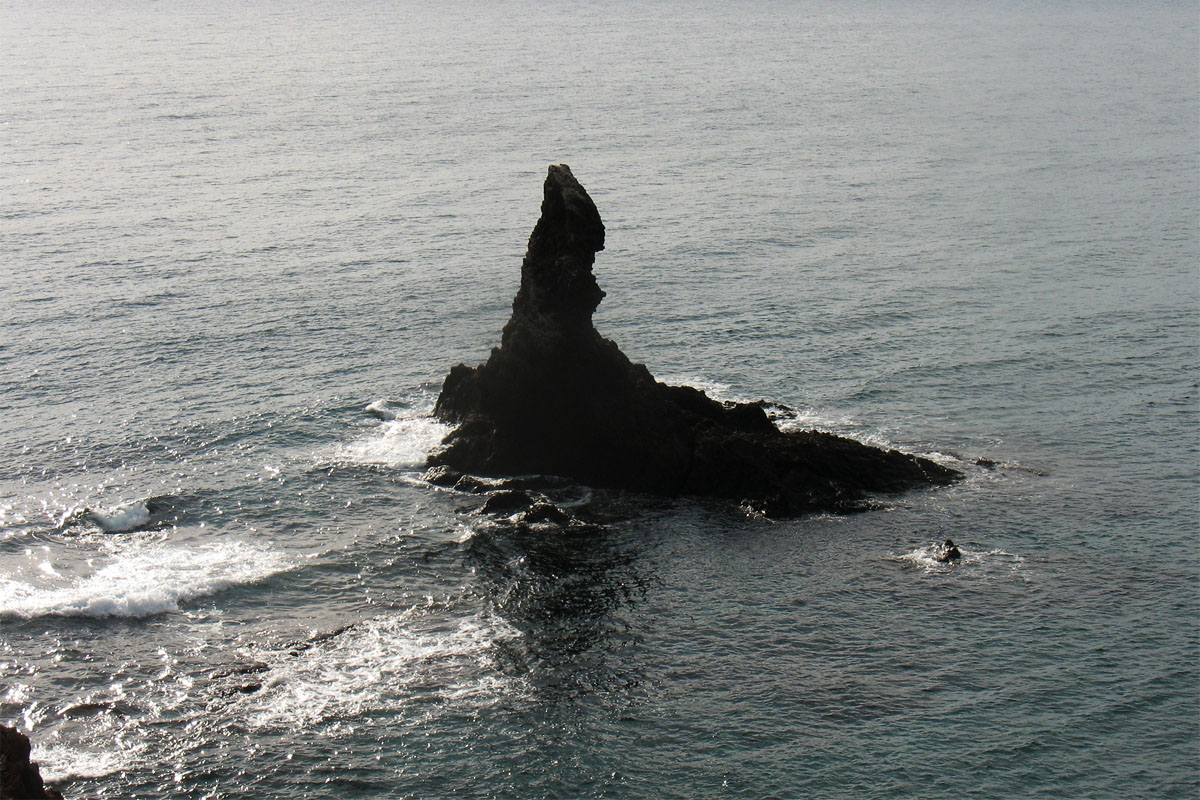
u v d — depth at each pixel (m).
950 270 114.75
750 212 137.50
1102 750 48.53
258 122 195.75
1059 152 178.50
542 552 63.16
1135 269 115.69
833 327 97.50
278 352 90.62
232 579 60.00
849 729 49.53
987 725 49.81
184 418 78.88
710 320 98.56
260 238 122.25
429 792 45.97
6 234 122.06
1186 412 81.56
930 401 83.12
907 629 56.34
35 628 55.28
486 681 52.50
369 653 54.31
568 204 70.00
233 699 50.81
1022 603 58.47
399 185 149.00
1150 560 62.44
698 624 56.78
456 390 78.56
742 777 46.88
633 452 69.75
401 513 67.25
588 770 47.19
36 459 72.88
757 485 68.62
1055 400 83.50
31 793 36.69
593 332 71.56
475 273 110.69
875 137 192.50
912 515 67.00
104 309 99.25
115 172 154.00
